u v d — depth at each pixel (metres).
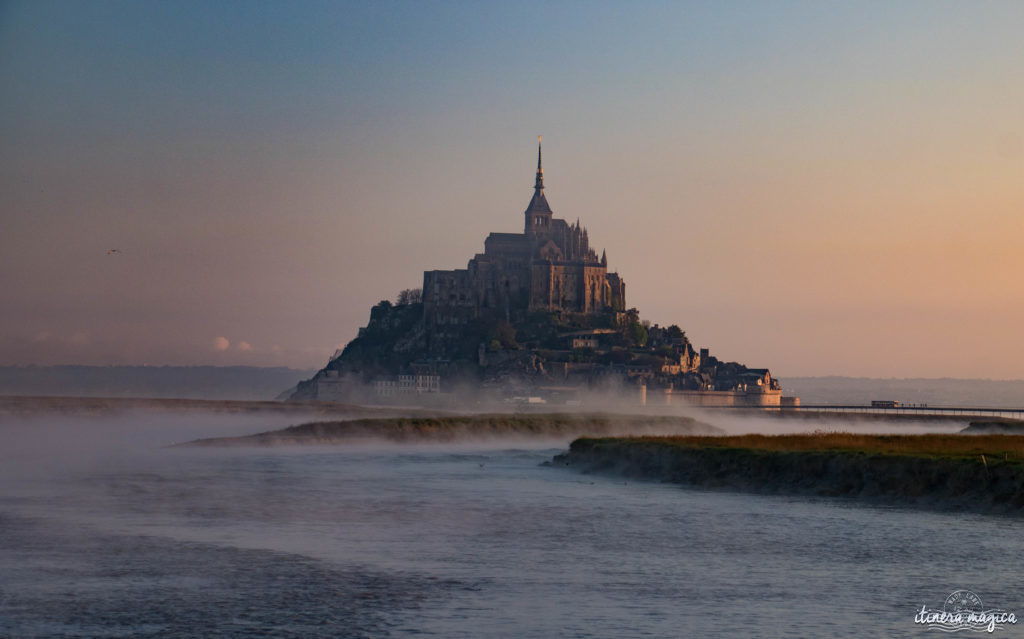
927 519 100.56
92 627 58.41
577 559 79.88
